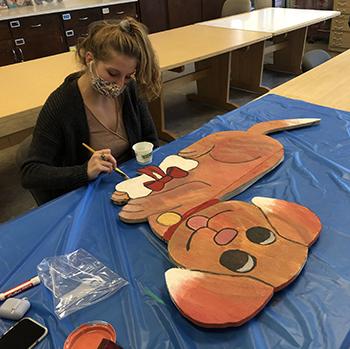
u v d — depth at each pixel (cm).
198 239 89
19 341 69
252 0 457
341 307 72
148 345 68
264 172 117
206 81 367
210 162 123
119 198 108
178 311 73
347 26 495
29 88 200
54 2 432
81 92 131
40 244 94
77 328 71
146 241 93
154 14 490
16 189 256
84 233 97
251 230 91
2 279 84
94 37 116
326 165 121
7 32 365
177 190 110
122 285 80
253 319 71
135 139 150
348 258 84
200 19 543
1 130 168
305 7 541
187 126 334
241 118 158
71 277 83
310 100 174
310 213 97
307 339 67
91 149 132
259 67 380
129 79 126
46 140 129
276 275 78
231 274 79
